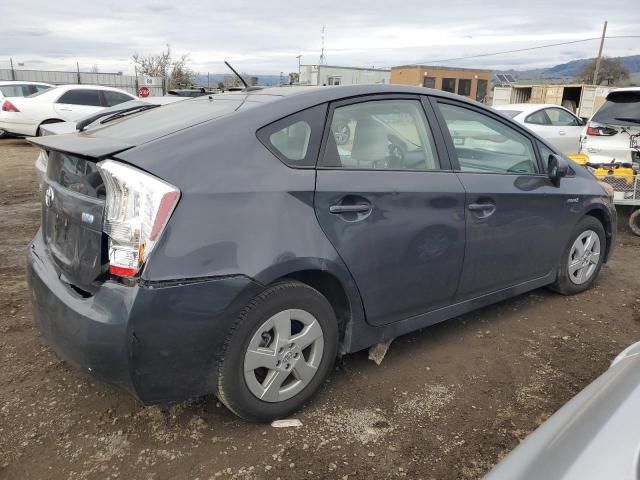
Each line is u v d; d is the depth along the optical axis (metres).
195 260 2.27
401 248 2.94
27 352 3.34
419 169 3.12
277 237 2.46
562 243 4.05
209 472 2.35
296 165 2.63
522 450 1.41
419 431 2.65
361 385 3.04
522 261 3.73
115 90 14.43
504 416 2.78
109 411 2.77
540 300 4.30
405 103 3.17
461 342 3.58
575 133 11.00
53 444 2.52
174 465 2.39
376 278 2.88
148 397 2.32
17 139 15.70
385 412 2.80
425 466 2.41
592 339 3.65
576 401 1.60
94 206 2.39
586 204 4.16
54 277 2.61
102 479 2.31
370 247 2.81
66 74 28.84
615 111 7.08
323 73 28.47
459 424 2.71
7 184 9.16
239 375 2.46
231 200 2.38
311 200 2.60
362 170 2.85
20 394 2.90
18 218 6.88
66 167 2.70
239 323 2.41
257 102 2.78
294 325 2.68
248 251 2.38
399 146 3.08
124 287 2.24
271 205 2.48
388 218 2.87
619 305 4.23
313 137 2.73
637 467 1.20
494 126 3.63
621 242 6.16
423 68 45.31
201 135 2.48
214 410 2.79
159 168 2.30
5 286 4.42
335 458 2.45
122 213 2.25
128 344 2.20
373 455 2.48
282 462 2.42
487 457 2.47
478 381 3.11
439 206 3.09
